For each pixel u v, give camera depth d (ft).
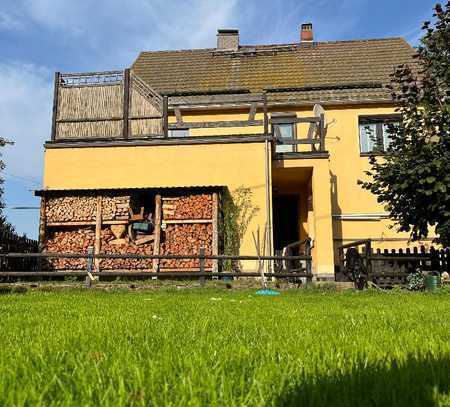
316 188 45.39
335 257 52.80
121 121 45.42
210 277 39.81
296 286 34.91
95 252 40.57
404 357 7.48
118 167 44.21
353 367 6.64
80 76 46.52
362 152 56.13
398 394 5.40
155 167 44.01
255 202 43.09
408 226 33.35
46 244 41.50
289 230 57.57
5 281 39.58
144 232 41.68
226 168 43.73
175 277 40.68
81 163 44.50
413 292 31.04
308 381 5.92
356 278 37.32
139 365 6.99
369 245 38.01
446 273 38.27
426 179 29.27
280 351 8.16
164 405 5.13
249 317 14.39
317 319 13.79
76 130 45.75
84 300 23.41
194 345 8.98
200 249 35.88
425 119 31.45
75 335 10.40
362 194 54.39
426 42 32.65
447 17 32.04
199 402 5.12
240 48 70.64
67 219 41.29
